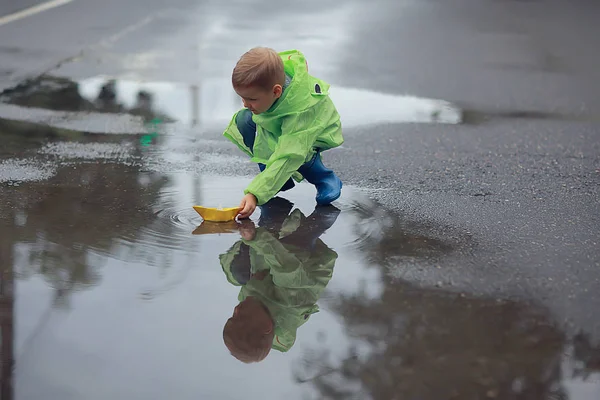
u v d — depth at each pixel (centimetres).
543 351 268
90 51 877
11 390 237
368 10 1212
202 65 832
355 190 464
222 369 252
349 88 764
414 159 541
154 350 263
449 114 679
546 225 400
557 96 752
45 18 1059
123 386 241
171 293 307
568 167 524
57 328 276
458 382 248
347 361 259
